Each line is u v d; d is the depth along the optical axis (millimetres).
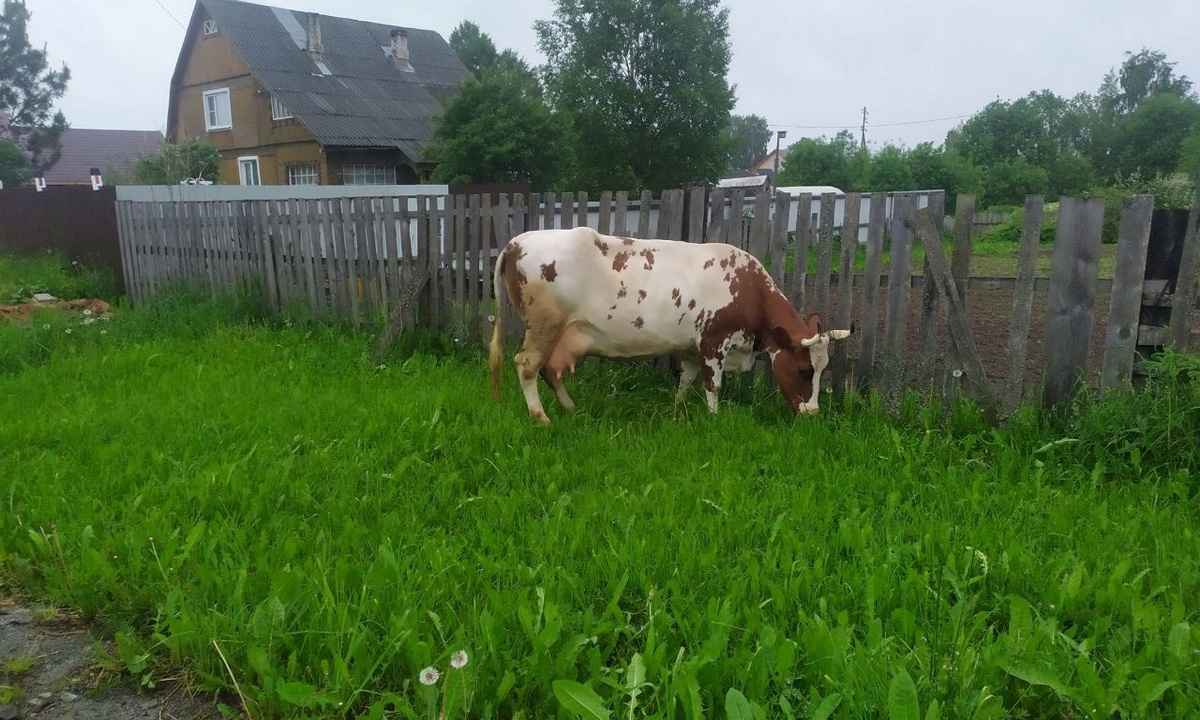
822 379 5730
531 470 4320
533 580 2939
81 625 2949
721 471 4184
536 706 2336
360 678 2428
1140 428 4246
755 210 5941
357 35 34156
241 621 2666
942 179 34469
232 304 8945
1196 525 3566
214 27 30203
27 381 6160
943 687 2281
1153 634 2523
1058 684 2227
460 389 5812
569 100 28781
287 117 28719
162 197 13297
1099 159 55969
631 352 5449
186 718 2451
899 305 5238
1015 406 4930
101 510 3639
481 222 7137
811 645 2422
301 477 4070
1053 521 3475
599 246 5262
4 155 37438
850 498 3797
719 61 29172
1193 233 4328
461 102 24172
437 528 3482
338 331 8070
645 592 2885
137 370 6594
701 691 2311
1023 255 4797
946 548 3162
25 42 40719
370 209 7879
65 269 12734
